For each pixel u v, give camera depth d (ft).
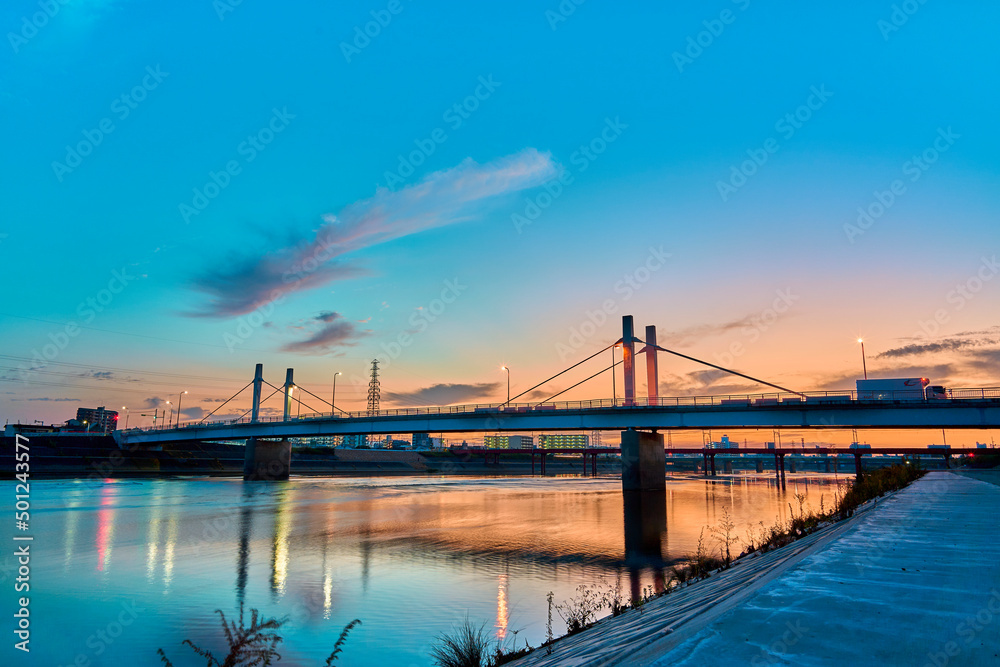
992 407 181.68
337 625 54.03
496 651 38.24
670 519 151.74
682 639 14.43
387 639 49.55
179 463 455.22
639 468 268.00
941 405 189.57
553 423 278.05
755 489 330.75
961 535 33.40
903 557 25.52
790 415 217.97
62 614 58.85
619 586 70.64
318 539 114.42
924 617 14.92
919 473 186.91
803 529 70.90
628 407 257.14
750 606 16.51
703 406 241.96
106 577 76.79
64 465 387.75
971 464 456.86
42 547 104.01
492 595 66.13
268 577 77.05
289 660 44.39
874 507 63.10
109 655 47.34
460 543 108.68
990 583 19.33
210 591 68.95
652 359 325.83
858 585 19.30
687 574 62.59
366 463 572.10
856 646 12.41
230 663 28.12
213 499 223.71
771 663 11.34
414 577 76.95
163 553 97.60
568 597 64.49
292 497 239.50
